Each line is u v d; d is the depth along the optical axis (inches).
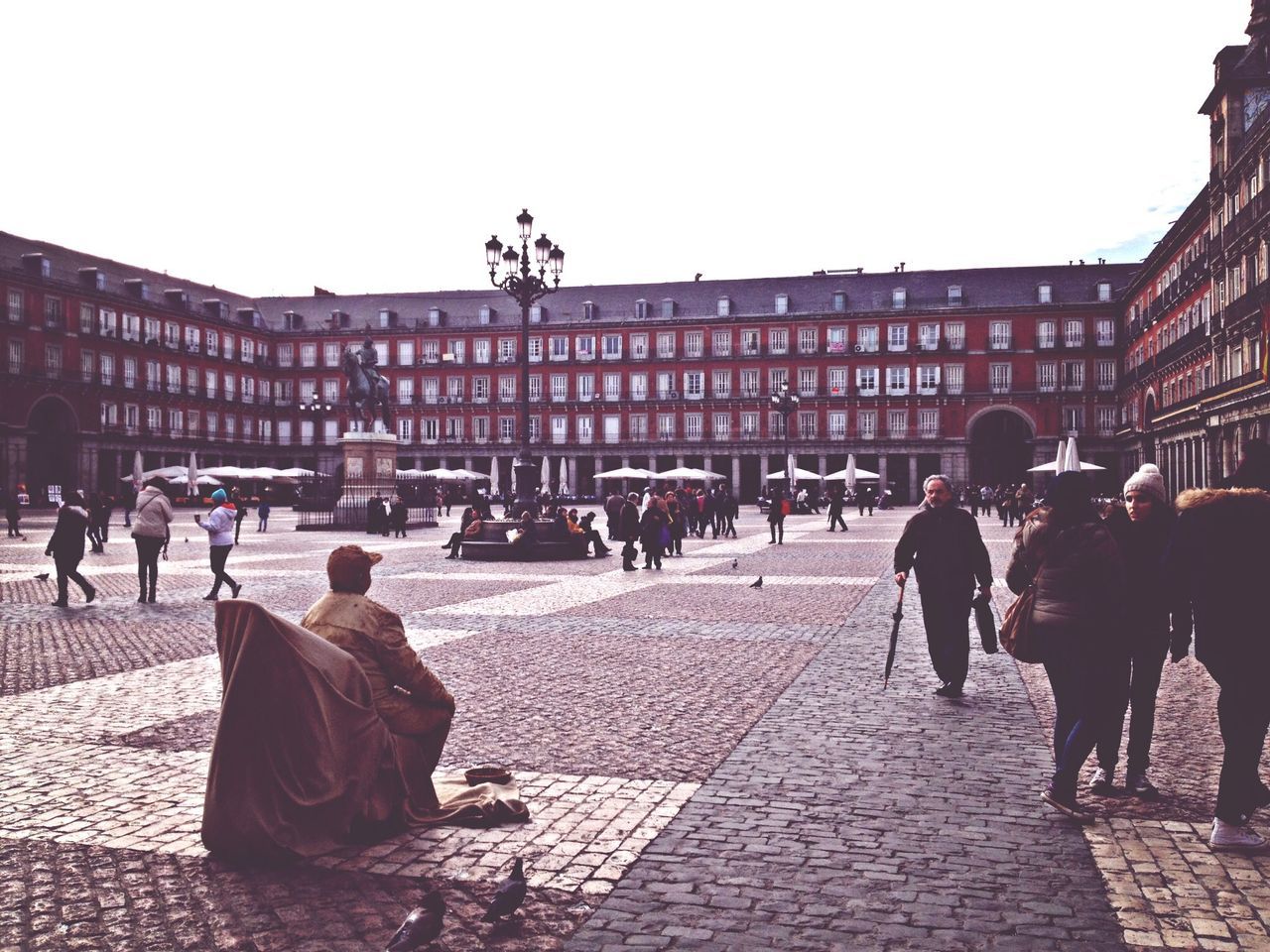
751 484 3070.9
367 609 197.9
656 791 215.5
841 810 203.0
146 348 2743.6
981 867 173.2
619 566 800.3
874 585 639.8
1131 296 2556.6
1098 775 216.2
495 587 631.8
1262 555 178.2
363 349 1480.1
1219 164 1614.2
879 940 145.6
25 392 2358.5
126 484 2112.5
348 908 156.9
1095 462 2746.1
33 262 2433.6
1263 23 1512.1
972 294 2891.2
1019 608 219.8
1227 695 182.4
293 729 177.6
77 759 240.8
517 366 3144.7
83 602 553.0
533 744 255.8
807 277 3083.2
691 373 3029.0
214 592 570.3
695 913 154.6
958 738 260.4
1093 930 148.9
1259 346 1376.7
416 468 3223.4
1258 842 179.9
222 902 159.0
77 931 149.2
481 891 163.6
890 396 2866.6
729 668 355.9
